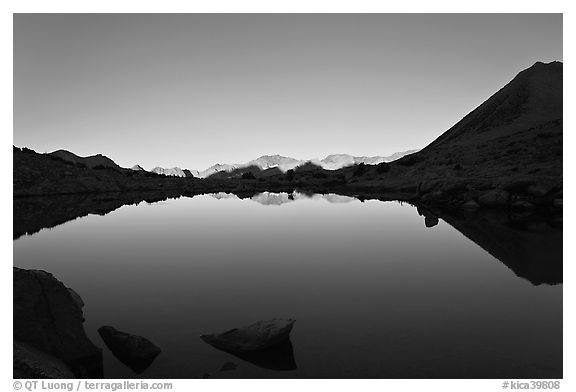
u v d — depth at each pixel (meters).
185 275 12.91
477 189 39.09
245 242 19.17
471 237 20.28
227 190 83.56
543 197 31.66
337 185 93.75
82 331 7.05
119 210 37.03
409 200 45.84
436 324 8.64
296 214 32.16
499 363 6.87
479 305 9.96
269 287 11.52
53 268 14.01
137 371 6.54
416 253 16.39
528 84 128.88
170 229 23.91
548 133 66.12
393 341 7.70
